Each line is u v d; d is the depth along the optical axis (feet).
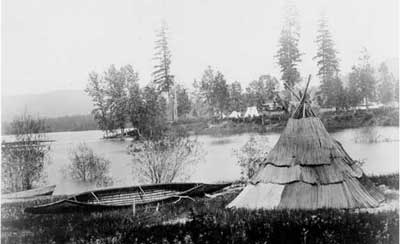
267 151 38.93
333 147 33.50
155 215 33.35
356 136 40.27
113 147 37.96
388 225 29.22
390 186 37.47
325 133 34.01
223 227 29.30
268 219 29.73
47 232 31.55
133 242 29.45
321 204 31.32
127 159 38.09
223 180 38.83
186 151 38.63
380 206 31.99
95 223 32.07
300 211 30.91
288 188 32.27
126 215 33.65
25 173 37.11
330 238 28.40
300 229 28.68
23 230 32.30
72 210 34.32
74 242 30.25
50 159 37.35
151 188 38.04
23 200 36.17
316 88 39.86
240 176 38.81
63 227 31.81
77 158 37.52
